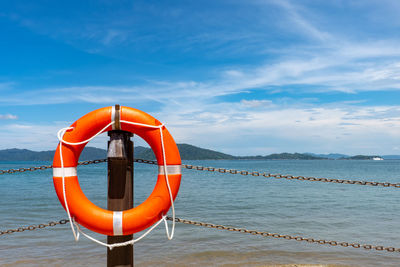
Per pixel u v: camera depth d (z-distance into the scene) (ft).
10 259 16.84
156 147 9.21
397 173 141.59
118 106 9.12
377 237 22.31
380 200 44.73
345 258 17.38
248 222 27.84
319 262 16.67
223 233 22.93
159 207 9.11
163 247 19.44
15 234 22.06
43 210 33.09
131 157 9.26
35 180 86.12
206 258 17.44
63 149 8.96
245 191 57.47
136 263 16.70
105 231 8.78
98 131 9.02
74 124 9.12
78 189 9.07
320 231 24.26
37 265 16.02
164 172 9.27
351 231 24.22
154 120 9.29
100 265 16.21
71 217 8.96
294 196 49.47
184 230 23.79
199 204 39.60
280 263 16.61
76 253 18.03
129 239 9.14
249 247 19.48
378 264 16.30
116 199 8.95
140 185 69.62
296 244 20.11
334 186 69.05
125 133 9.29
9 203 38.37
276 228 25.31
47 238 21.07
